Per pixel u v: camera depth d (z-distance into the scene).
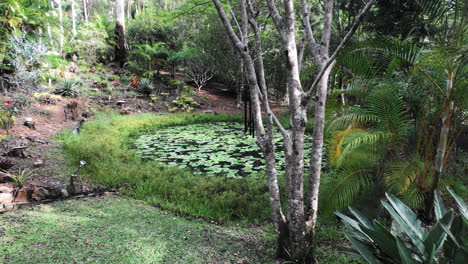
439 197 2.52
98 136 7.65
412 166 3.36
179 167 5.74
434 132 3.56
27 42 9.66
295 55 2.38
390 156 3.64
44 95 10.41
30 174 4.56
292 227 2.48
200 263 2.46
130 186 4.47
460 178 4.14
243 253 2.67
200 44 15.38
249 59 2.48
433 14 3.53
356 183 3.49
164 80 16.97
